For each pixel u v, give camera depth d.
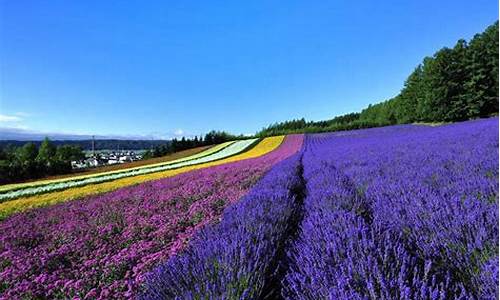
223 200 7.94
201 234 4.09
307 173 10.36
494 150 7.25
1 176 33.56
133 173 26.36
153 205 8.90
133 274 3.99
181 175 16.92
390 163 8.28
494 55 50.16
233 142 63.25
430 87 56.28
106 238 6.09
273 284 2.93
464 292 1.83
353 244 2.68
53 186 20.47
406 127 51.09
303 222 4.11
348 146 24.09
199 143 72.69
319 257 2.65
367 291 2.02
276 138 59.09
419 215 3.18
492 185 3.77
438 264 2.47
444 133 19.67
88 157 115.00
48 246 5.99
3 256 5.55
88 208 9.74
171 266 2.90
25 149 86.50
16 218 9.70
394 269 2.17
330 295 1.90
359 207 4.69
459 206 3.08
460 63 52.75
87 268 4.59
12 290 3.98
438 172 5.58
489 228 2.50
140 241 5.45
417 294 1.84
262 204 5.11
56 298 3.77
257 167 16.08
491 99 50.19
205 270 2.62
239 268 2.60
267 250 3.22
